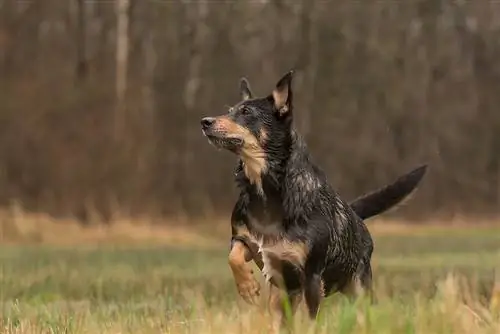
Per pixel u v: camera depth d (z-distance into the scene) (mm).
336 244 7340
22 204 34656
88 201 35094
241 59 43594
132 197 35938
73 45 40094
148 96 40438
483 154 44562
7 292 12172
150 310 9359
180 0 43250
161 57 42250
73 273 15641
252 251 7277
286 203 7086
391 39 45906
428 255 19828
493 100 45625
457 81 45906
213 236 31406
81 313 9016
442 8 46531
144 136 38688
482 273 13945
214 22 43656
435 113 44875
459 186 43188
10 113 36688
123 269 16781
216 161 39562
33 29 39812
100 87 38938
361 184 42625
